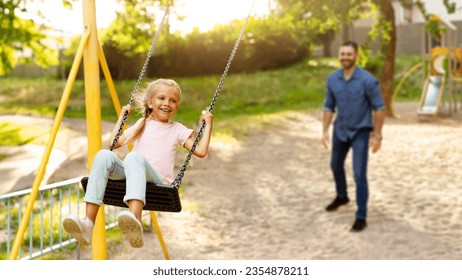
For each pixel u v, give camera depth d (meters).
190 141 4.95
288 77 31.08
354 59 8.95
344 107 9.08
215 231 9.00
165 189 4.36
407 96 29.89
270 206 10.35
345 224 9.22
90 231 4.36
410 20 43.47
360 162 8.95
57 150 14.89
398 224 9.06
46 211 9.45
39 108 23.83
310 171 13.12
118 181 4.60
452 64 25.36
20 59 14.88
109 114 22.48
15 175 12.13
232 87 28.48
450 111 23.08
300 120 21.55
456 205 9.89
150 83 5.06
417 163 13.45
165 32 17.66
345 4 20.33
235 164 13.89
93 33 5.70
